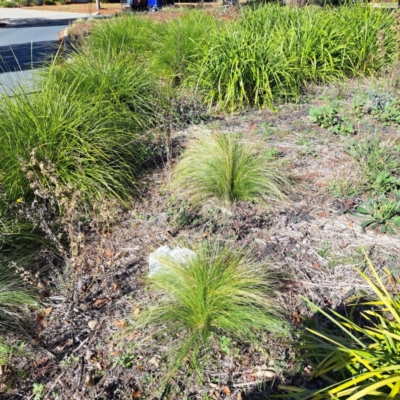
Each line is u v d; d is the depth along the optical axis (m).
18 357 2.70
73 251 3.01
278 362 2.65
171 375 2.55
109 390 2.52
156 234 3.77
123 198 4.31
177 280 2.96
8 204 3.59
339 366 2.38
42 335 2.85
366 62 7.66
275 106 6.45
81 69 5.68
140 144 5.16
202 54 6.86
